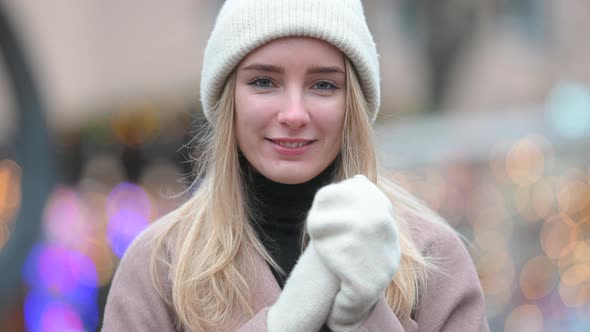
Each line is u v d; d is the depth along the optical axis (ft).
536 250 17.07
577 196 17.46
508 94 42.24
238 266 7.29
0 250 13.33
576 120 18.30
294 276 6.64
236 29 6.98
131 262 7.56
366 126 7.20
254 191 7.52
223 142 7.32
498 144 17.61
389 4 35.32
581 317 16.55
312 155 7.05
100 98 29.89
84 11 36.42
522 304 16.67
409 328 7.14
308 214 6.81
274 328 6.55
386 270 6.39
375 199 6.46
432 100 34.76
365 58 7.11
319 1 6.89
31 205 13.57
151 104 21.79
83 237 16.63
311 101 6.97
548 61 45.19
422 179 16.81
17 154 13.78
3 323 14.58
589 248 17.19
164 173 19.81
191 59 36.45
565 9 48.67
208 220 7.45
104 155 20.88
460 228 16.81
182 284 7.18
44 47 34.22
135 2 37.27
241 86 7.09
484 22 35.01
